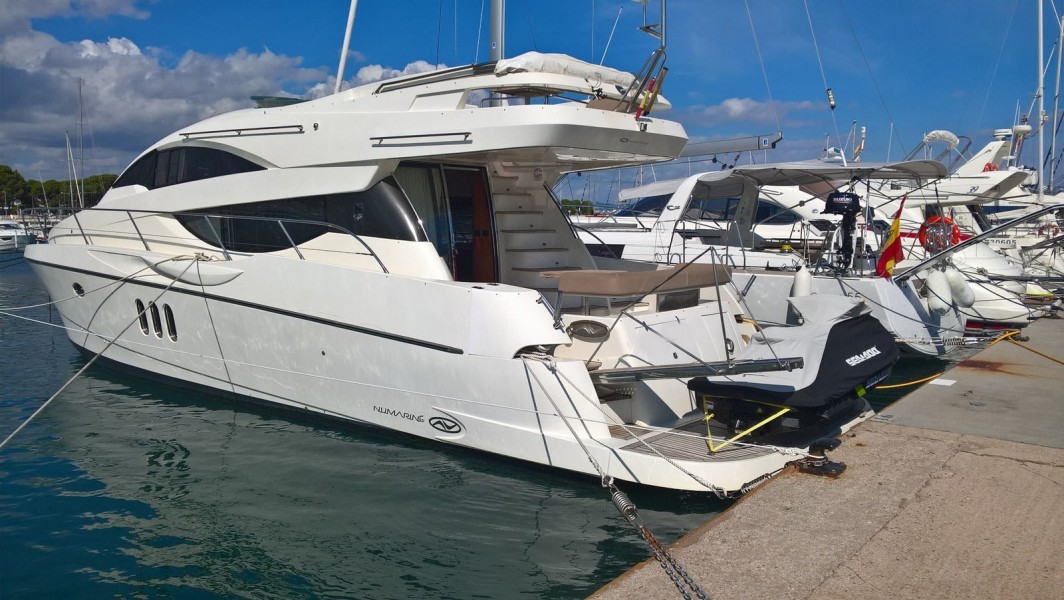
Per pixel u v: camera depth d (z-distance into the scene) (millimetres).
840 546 3525
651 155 6301
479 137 5629
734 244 12211
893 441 5008
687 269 5922
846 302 6910
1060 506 3879
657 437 5340
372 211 6320
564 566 4340
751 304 9836
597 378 5266
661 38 5719
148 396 7680
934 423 5395
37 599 4098
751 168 9672
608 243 12172
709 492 4793
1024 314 10812
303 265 6379
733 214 13992
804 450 5012
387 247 6211
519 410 5352
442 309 5645
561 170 7809
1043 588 3080
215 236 7379
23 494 5465
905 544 3518
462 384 5582
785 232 14055
